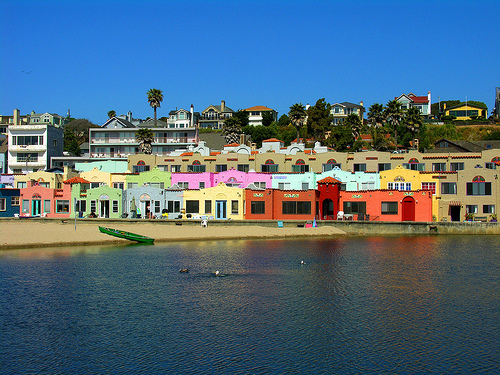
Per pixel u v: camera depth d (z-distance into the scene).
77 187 86.69
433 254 58.09
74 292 39.28
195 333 30.47
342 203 85.81
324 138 146.88
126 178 94.81
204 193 85.00
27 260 52.12
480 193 83.06
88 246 62.94
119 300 37.19
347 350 28.16
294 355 27.47
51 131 125.12
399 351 28.03
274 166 96.44
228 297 38.19
